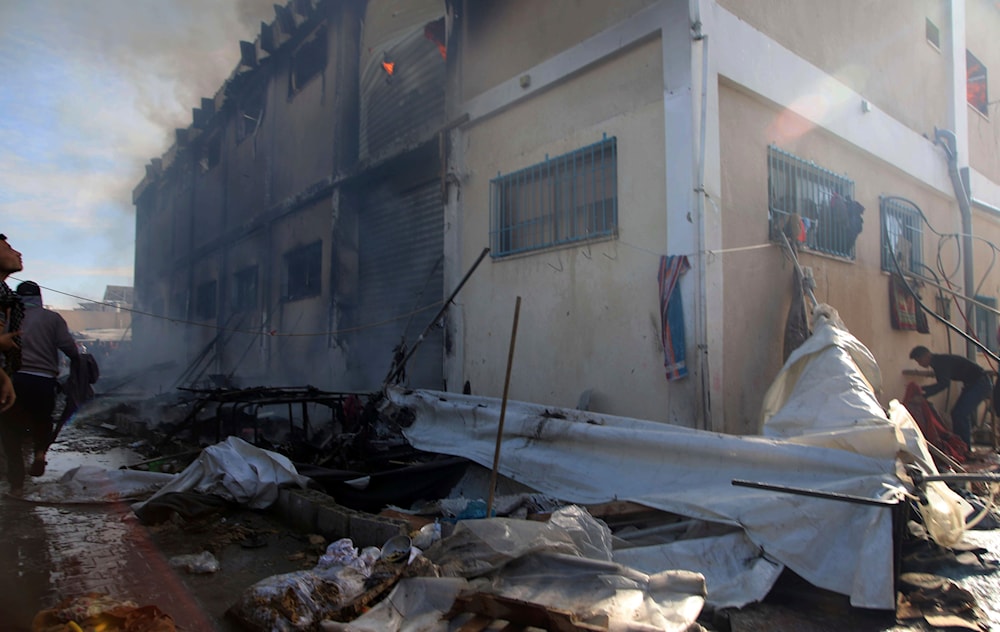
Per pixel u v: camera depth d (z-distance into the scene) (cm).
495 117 771
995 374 852
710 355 524
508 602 252
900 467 366
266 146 1459
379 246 1033
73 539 400
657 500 371
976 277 1100
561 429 461
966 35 1141
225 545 395
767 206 625
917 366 886
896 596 308
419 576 284
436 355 853
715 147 555
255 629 271
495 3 776
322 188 1163
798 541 321
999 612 321
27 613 284
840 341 473
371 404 664
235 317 1589
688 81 541
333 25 1170
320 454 630
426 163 913
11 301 356
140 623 253
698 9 546
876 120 820
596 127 636
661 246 561
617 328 598
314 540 400
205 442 735
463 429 556
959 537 408
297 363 1238
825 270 704
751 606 308
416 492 503
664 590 278
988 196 1135
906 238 895
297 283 1308
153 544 394
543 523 323
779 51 650
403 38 973
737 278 571
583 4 652
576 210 658
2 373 331
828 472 356
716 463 388
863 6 825
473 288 787
